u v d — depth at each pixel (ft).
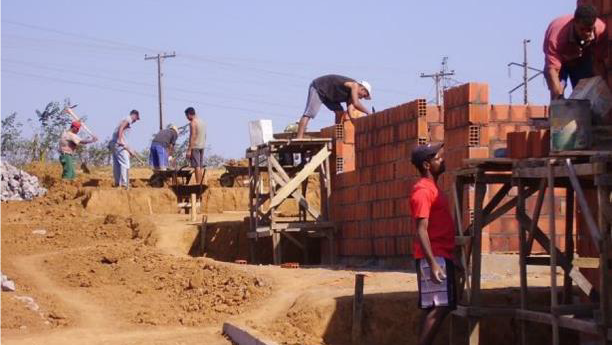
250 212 63.10
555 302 31.19
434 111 50.65
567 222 34.88
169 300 46.88
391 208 52.65
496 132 47.09
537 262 35.32
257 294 44.88
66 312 44.29
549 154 31.65
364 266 54.85
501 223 45.70
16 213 74.43
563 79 35.78
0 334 39.63
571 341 38.52
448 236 31.50
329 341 38.32
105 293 48.52
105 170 103.86
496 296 38.60
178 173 80.18
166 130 80.28
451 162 46.37
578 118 30.81
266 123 62.39
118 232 65.62
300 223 59.52
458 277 34.96
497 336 38.34
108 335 39.88
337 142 60.44
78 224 67.62
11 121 114.93
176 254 57.88
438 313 31.40
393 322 38.40
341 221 59.57
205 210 77.61
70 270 53.62
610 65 34.01
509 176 33.94
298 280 46.50
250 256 63.67
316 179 78.07
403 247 51.37
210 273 49.90
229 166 88.89
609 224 29.22
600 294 29.71
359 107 60.08
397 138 51.83
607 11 34.27
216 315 43.14
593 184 32.99
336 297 39.81
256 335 36.86
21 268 54.90
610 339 28.94
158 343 38.06
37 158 114.32
